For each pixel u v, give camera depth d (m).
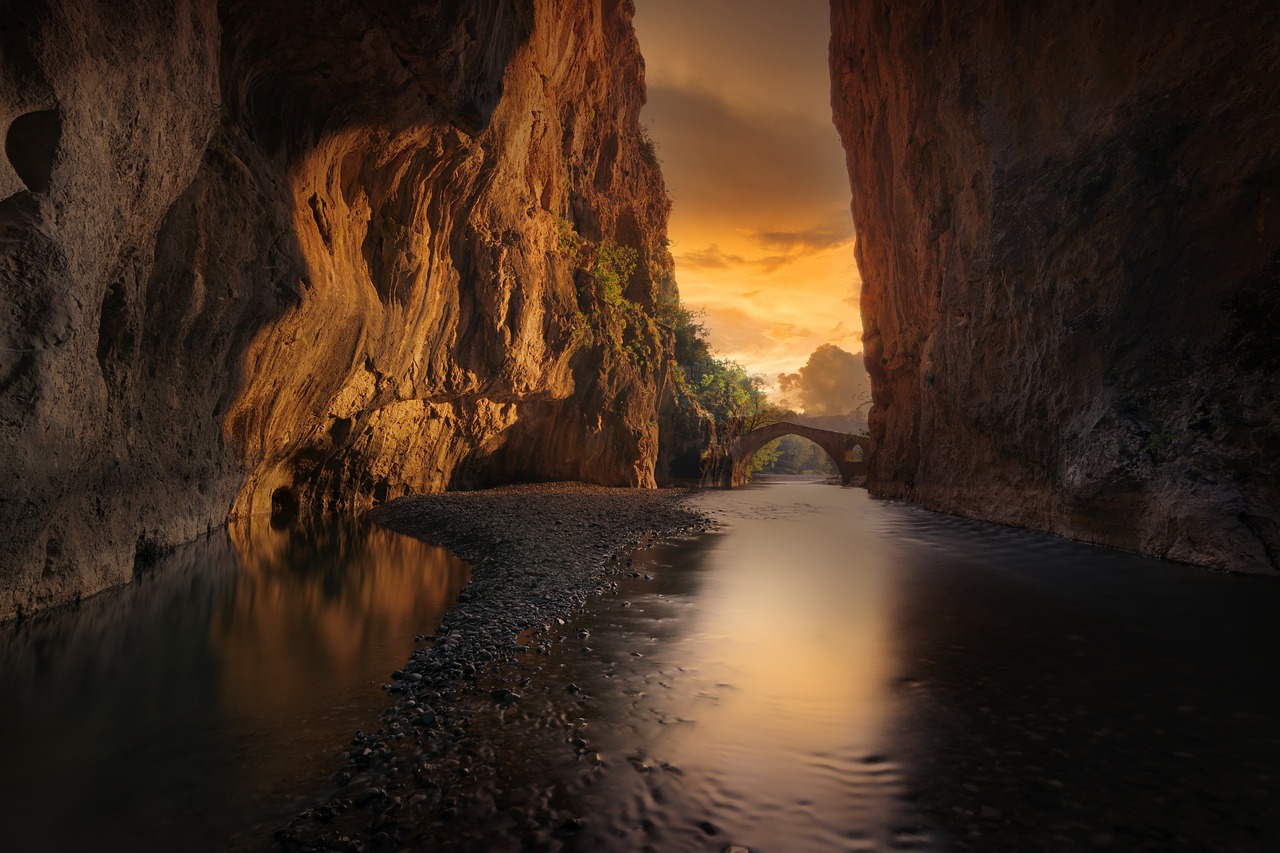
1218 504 14.82
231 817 5.04
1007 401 23.66
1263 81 15.28
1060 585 13.76
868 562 17.19
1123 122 18.67
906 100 34.34
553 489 43.47
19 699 7.13
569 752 6.16
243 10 13.05
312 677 8.08
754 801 5.37
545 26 34.22
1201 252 16.52
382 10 13.62
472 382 32.22
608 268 51.78
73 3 7.42
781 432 86.81
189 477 15.38
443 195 25.55
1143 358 17.70
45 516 8.98
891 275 41.78
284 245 15.38
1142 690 7.75
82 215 8.06
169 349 12.97
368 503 32.16
